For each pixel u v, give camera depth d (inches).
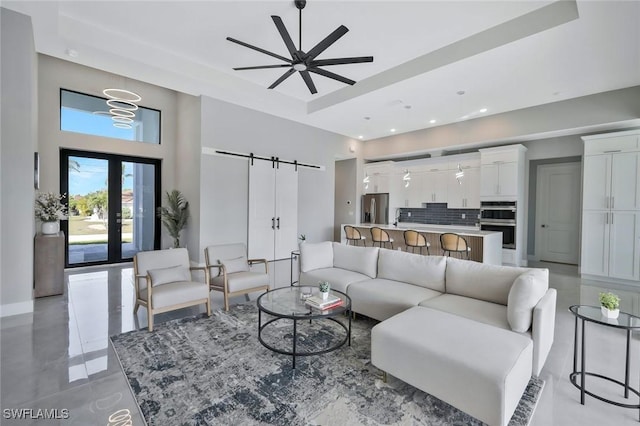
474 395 66.5
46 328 121.4
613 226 201.6
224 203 229.6
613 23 120.1
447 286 120.9
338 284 136.6
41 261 159.3
